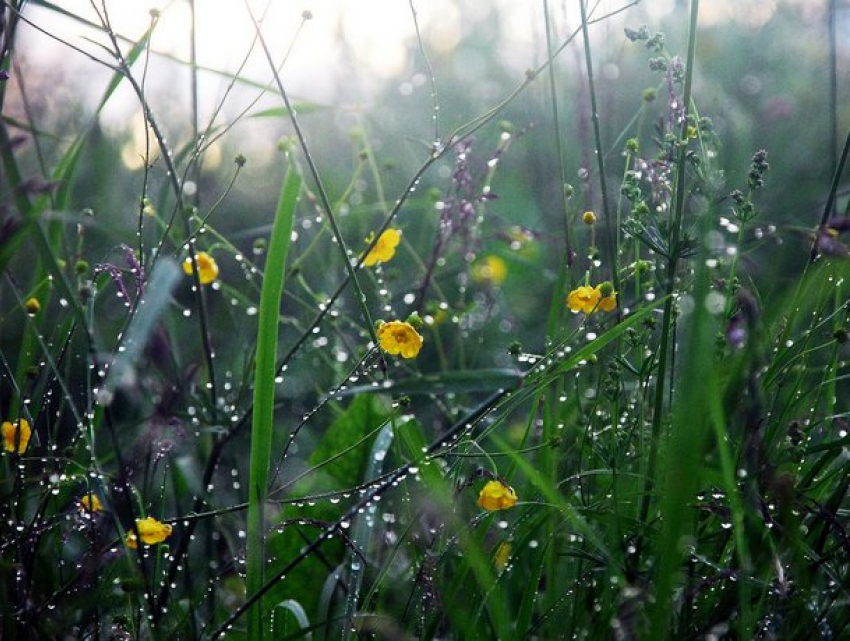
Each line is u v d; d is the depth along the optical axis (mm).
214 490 814
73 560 733
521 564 712
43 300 736
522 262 976
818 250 672
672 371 671
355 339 965
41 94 1066
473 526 671
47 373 729
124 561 697
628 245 826
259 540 620
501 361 969
